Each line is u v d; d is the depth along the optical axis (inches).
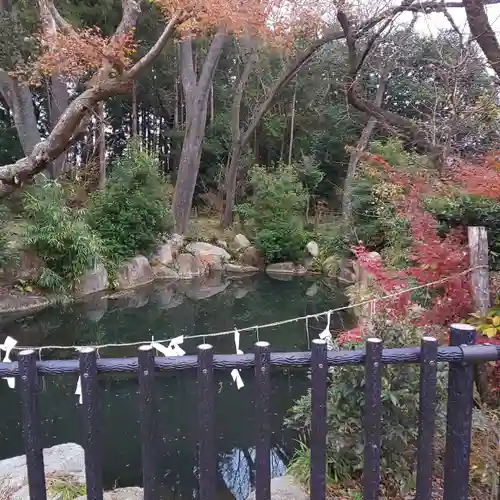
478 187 126.8
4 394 194.4
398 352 63.0
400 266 199.6
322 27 276.1
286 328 289.4
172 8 195.8
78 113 196.1
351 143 655.1
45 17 222.7
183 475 138.3
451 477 65.0
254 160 705.0
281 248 535.8
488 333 94.7
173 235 522.6
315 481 63.6
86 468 60.4
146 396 59.4
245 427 166.2
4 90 453.4
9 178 208.4
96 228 430.6
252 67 601.9
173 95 717.9
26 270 338.0
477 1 156.6
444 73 201.8
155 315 333.4
